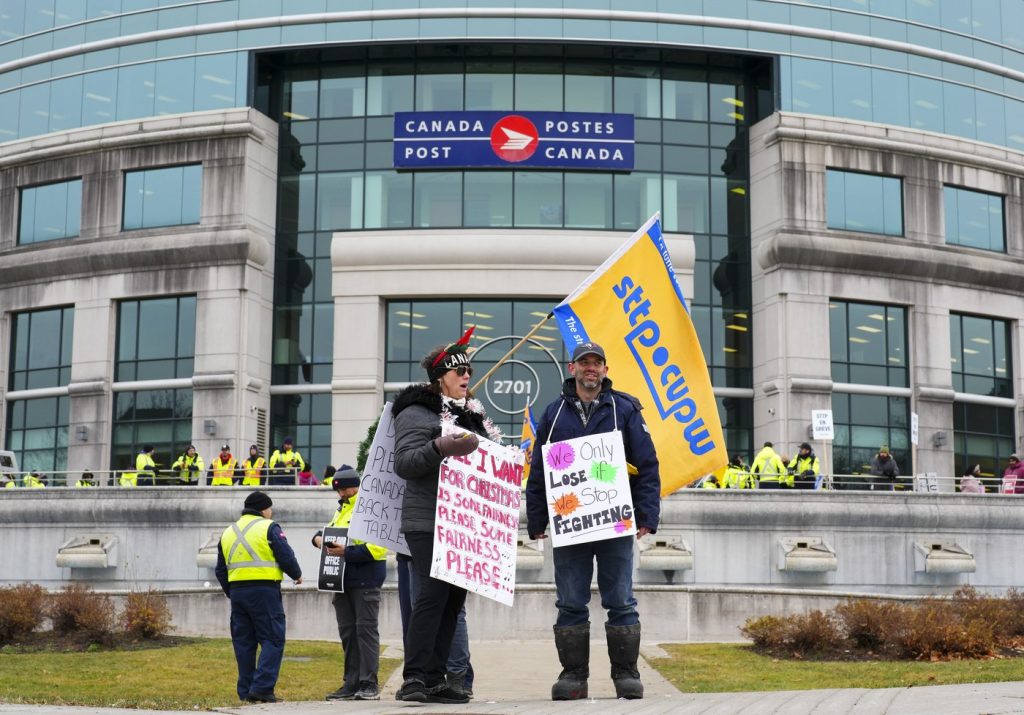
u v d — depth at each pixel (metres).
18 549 31.06
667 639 21.62
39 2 43.56
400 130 40.31
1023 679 12.26
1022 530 30.53
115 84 42.09
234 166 40.16
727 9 41.19
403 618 10.52
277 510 29.33
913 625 16.33
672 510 29.02
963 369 41.94
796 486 31.23
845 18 42.00
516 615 21.92
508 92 41.25
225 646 18.14
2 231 42.84
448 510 8.45
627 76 41.53
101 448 40.06
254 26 41.12
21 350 42.53
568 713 7.58
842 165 40.72
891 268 40.56
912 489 39.59
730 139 41.72
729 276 41.00
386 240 39.59
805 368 39.25
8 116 43.41
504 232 39.53
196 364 39.38
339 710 8.46
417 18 40.62
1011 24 44.50
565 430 9.41
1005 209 43.16
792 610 21.69
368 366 39.22
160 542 30.28
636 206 40.75
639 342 12.70
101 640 18.31
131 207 41.22
